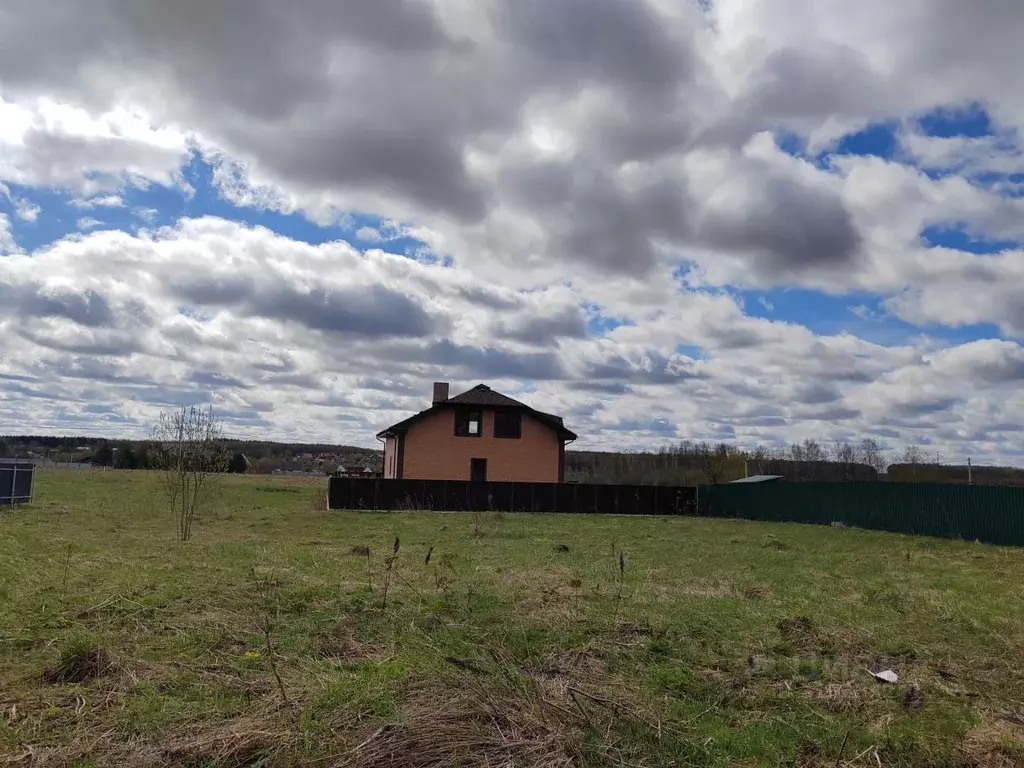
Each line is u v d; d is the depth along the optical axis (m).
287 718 4.54
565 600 9.02
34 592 8.68
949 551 17.55
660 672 5.96
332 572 11.35
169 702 4.87
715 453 51.75
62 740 4.22
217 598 8.59
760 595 10.04
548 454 37.06
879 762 4.36
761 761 4.33
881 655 6.84
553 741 4.16
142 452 62.16
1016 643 7.29
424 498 31.06
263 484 46.94
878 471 52.56
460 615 7.95
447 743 4.07
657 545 17.72
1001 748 4.53
